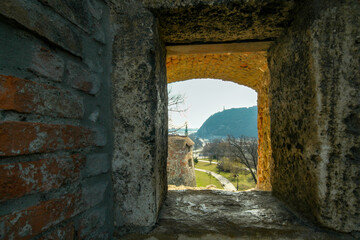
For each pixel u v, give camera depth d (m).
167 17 1.07
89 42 0.89
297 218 1.11
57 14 0.72
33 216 0.62
